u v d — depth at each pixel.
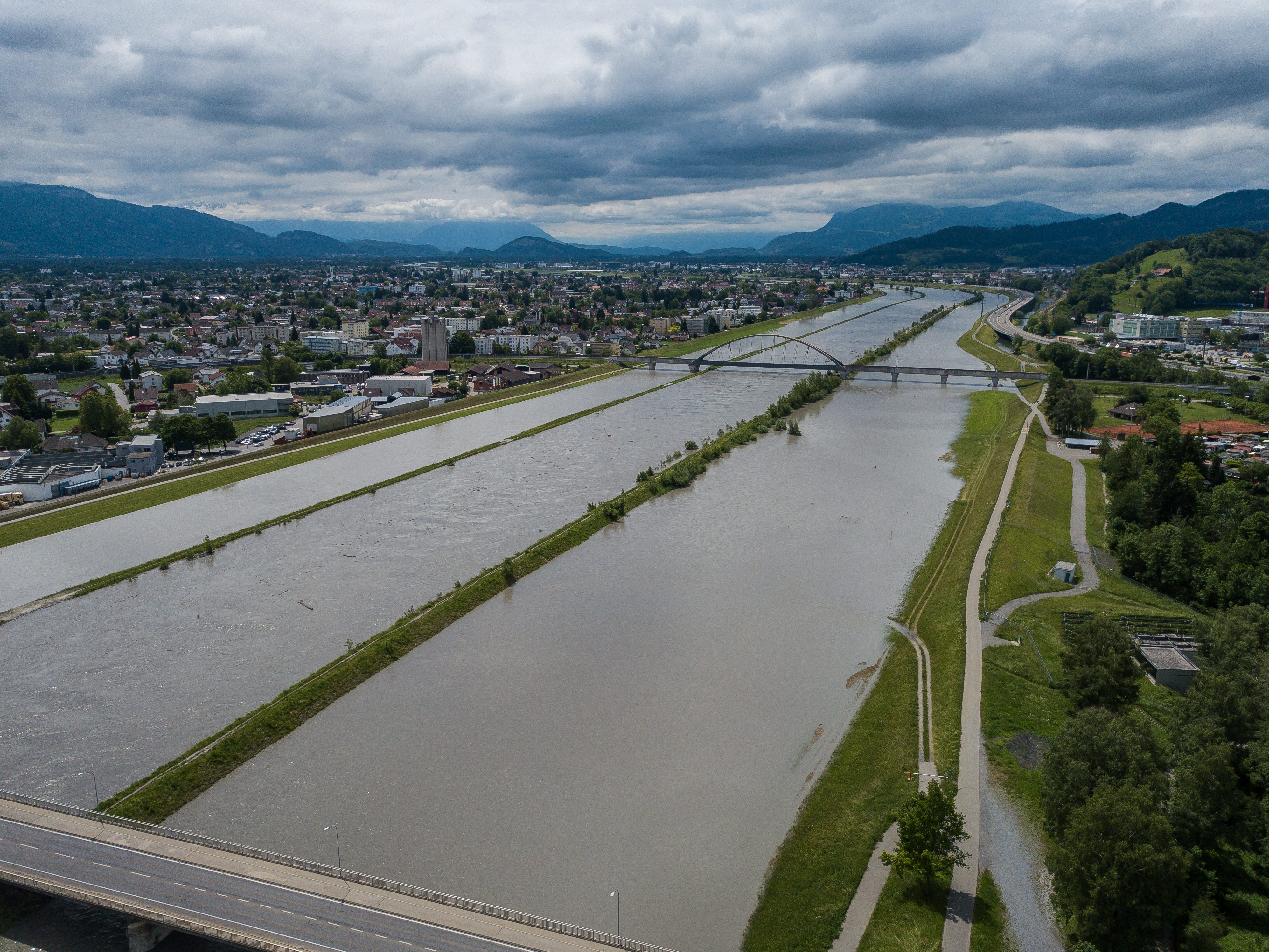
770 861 76.69
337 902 67.50
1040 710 99.19
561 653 115.94
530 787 87.12
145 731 98.25
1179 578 130.38
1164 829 64.00
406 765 91.25
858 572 144.38
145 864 72.06
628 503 180.38
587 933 64.50
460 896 71.81
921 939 66.19
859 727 97.62
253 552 156.62
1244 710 81.19
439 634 122.38
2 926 69.38
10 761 92.31
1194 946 63.69
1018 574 136.12
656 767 90.44
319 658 115.00
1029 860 75.00
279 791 87.12
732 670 111.06
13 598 137.75
